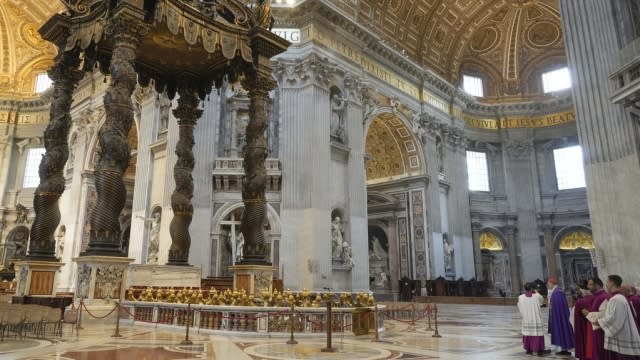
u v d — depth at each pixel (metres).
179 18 8.69
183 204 10.69
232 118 17.95
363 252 18.55
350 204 18.59
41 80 28.38
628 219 10.20
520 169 29.25
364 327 7.80
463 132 27.36
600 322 4.78
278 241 16.86
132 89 7.81
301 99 18.05
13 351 5.11
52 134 8.74
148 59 10.38
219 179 16.97
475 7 26.84
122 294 7.80
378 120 23.06
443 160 25.42
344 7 20.20
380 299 23.83
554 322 6.12
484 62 30.38
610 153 10.77
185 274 10.30
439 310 16.61
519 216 28.66
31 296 7.96
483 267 28.55
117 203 7.69
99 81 22.98
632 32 10.63
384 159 25.12
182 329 7.50
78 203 21.84
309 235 16.61
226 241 16.95
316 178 17.12
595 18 11.32
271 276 9.53
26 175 27.14
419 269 22.91
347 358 5.21
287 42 10.36
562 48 29.28
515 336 8.10
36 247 8.31
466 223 25.86
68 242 21.47
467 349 6.33
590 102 11.25
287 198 17.14
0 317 5.83
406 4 23.91
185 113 10.95
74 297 7.62
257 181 9.69
